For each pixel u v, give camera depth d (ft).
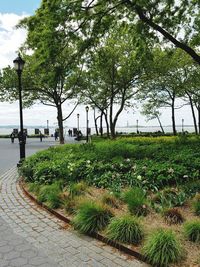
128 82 90.38
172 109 122.01
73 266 13.70
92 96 112.78
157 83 104.42
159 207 19.26
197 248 14.39
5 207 23.07
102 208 17.89
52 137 169.37
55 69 43.68
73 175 27.73
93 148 44.60
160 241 13.76
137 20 46.42
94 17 43.57
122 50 79.15
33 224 19.26
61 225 18.99
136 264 13.76
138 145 46.96
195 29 48.55
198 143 45.19
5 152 72.69
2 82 91.71
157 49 77.10
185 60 88.28
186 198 20.79
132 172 26.78
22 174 32.96
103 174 27.25
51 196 22.26
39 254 14.99
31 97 102.22
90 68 54.13
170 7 44.09
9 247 15.88
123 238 15.39
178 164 27.99
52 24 39.78
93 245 15.89
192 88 101.96
